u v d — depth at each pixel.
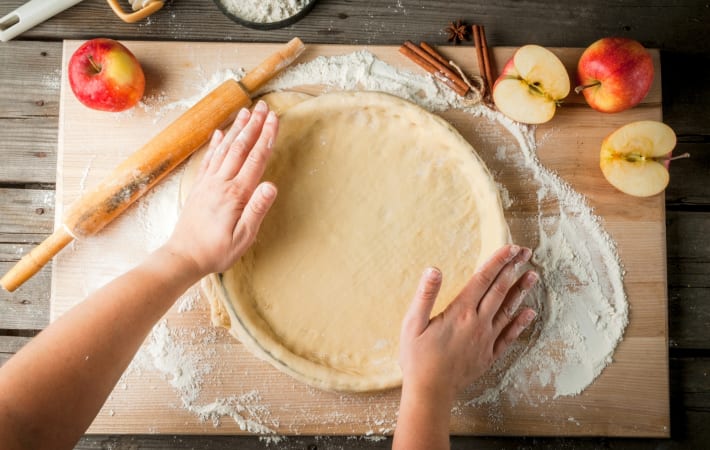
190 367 1.17
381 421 1.18
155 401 1.17
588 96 1.19
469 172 1.15
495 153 1.22
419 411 0.98
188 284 0.99
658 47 1.29
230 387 1.17
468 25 1.28
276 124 1.05
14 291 1.24
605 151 1.18
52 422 0.76
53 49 1.26
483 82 1.20
